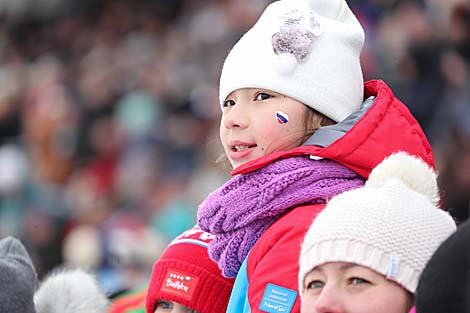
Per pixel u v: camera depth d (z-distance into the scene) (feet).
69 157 69.10
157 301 18.67
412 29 51.88
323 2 17.87
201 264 18.24
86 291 19.04
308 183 16.20
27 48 92.17
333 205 14.06
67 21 91.97
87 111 71.97
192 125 65.87
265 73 17.13
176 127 65.77
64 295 18.89
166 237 49.73
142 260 35.76
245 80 17.25
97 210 56.75
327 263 13.73
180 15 82.17
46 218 51.75
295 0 17.79
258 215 16.29
